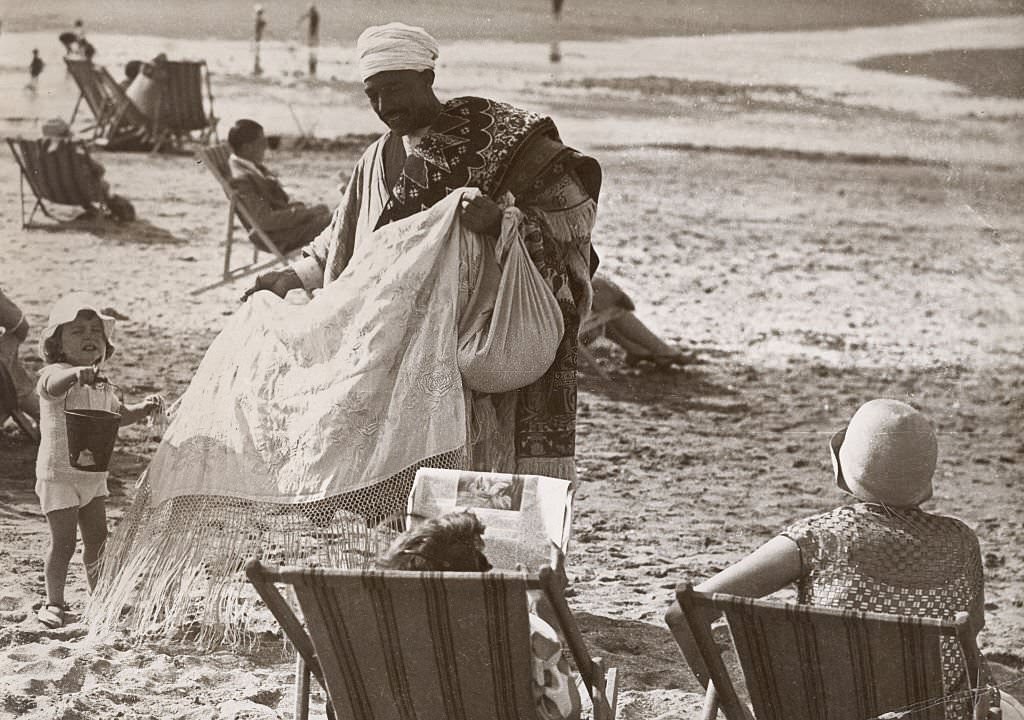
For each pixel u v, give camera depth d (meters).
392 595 4.48
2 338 10.35
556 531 5.76
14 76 23.81
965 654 4.45
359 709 4.78
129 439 10.52
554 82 24.11
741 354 13.91
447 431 7.07
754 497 10.12
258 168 15.39
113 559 7.11
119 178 19.86
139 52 24.27
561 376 7.59
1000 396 12.94
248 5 25.89
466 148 7.65
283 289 8.27
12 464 9.80
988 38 24.28
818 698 4.68
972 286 16.50
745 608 4.52
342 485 6.96
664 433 11.60
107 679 6.35
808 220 19.03
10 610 7.20
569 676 4.91
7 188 18.81
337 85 24.47
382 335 7.19
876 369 13.58
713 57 25.80
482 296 7.45
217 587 6.93
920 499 5.14
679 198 19.75
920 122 22.67
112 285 14.73
